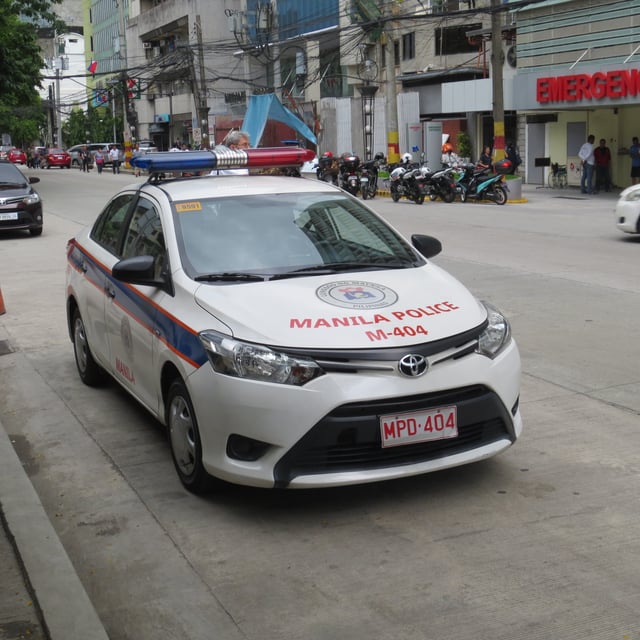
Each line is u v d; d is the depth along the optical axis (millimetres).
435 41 34312
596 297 9680
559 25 24688
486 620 3393
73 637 3318
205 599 3641
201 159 5922
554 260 12383
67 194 31625
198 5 54406
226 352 4168
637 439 5324
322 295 4539
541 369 6922
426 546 4004
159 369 4816
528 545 3984
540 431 5500
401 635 3314
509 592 3586
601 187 26938
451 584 3666
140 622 3502
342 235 5363
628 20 22719
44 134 99438
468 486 4660
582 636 3268
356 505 4469
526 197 24844
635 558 3838
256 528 4258
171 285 4871
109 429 5840
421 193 23422
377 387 4043
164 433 5723
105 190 33719
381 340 4137
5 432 5777
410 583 3688
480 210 20969
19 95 36438
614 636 3258
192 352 4371
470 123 32875
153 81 54406
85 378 6824
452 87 30031
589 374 6746
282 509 4457
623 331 8102
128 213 5969
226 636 3369
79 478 5016
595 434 5426
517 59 26391
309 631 3369
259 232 5230
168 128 64000
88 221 20953
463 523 4227
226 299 4516
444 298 4637
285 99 44750
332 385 4023
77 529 4348
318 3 41312
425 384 4117
